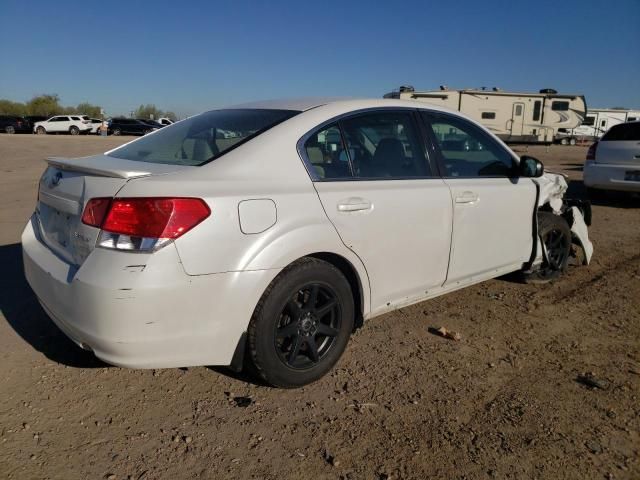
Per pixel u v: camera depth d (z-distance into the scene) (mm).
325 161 3211
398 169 3580
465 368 3453
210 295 2637
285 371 3018
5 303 4293
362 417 2893
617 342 3895
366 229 3232
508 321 4242
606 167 9805
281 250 2822
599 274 5547
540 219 4867
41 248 3135
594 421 2891
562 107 34938
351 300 3266
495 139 4387
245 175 2871
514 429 2811
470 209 3920
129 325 2494
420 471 2490
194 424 2795
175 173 2738
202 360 2730
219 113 3697
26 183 12148
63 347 3574
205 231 2598
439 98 32656
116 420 2812
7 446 2580
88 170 2775
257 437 2705
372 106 3568
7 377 3182
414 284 3643
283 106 3467
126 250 2506
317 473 2469
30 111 76062
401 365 3469
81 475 2410
